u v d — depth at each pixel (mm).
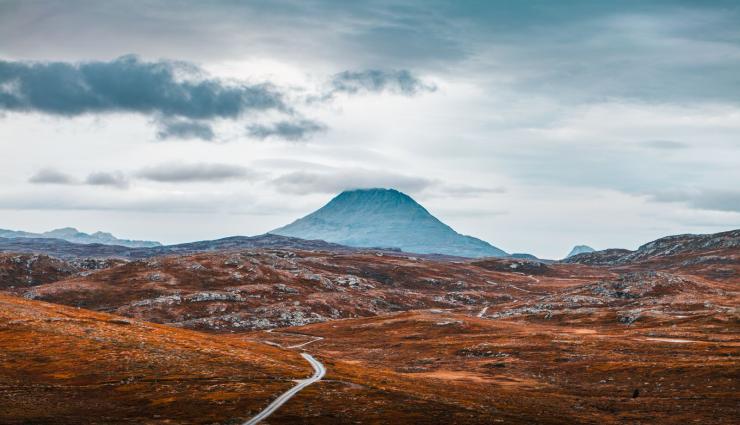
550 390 117562
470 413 85188
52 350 119188
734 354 138250
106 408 83750
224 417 78312
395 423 77000
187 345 136125
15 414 77375
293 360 136625
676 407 95500
